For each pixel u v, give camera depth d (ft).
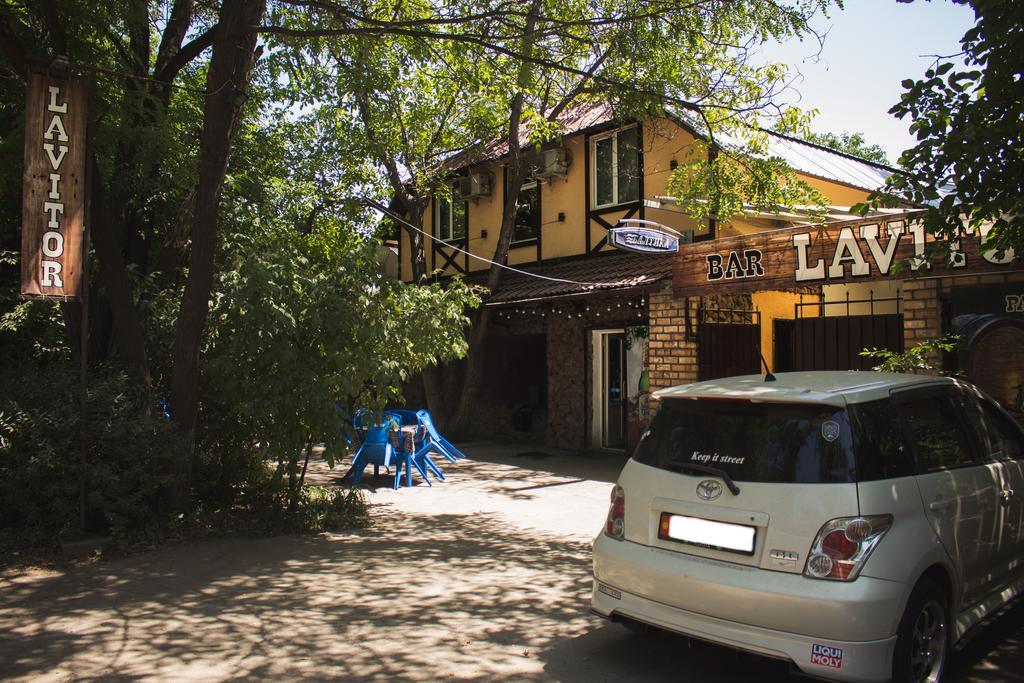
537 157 48.39
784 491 11.91
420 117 47.55
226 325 24.31
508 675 13.46
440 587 18.57
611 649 14.73
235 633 15.39
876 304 39.60
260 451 27.45
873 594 11.00
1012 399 23.66
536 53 27.30
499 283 50.26
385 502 29.53
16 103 26.61
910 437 13.02
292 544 22.49
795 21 25.18
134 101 25.66
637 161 43.88
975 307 24.13
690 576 12.34
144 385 23.85
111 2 24.67
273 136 39.40
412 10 30.71
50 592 17.84
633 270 39.83
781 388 13.14
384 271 26.53
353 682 13.10
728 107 26.73
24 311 30.14
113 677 13.20
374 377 25.35
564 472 37.24
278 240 26.48
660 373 36.19
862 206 18.03
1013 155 15.93
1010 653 14.70
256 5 23.22
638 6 26.58
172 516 23.06
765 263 30.53
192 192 28.58
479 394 50.37
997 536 14.43
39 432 20.68
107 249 23.32
